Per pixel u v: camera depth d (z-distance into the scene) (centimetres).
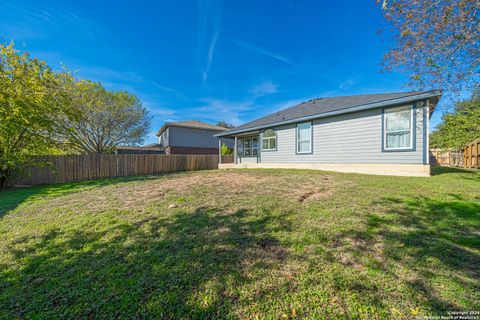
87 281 195
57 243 272
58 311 161
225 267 211
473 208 358
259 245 255
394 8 472
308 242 259
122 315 156
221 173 977
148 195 528
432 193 455
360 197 441
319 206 391
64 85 1381
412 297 166
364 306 159
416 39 493
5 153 758
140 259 229
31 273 210
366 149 821
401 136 736
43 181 908
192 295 174
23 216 383
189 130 2422
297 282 187
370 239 263
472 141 993
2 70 749
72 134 1235
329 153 943
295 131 1093
